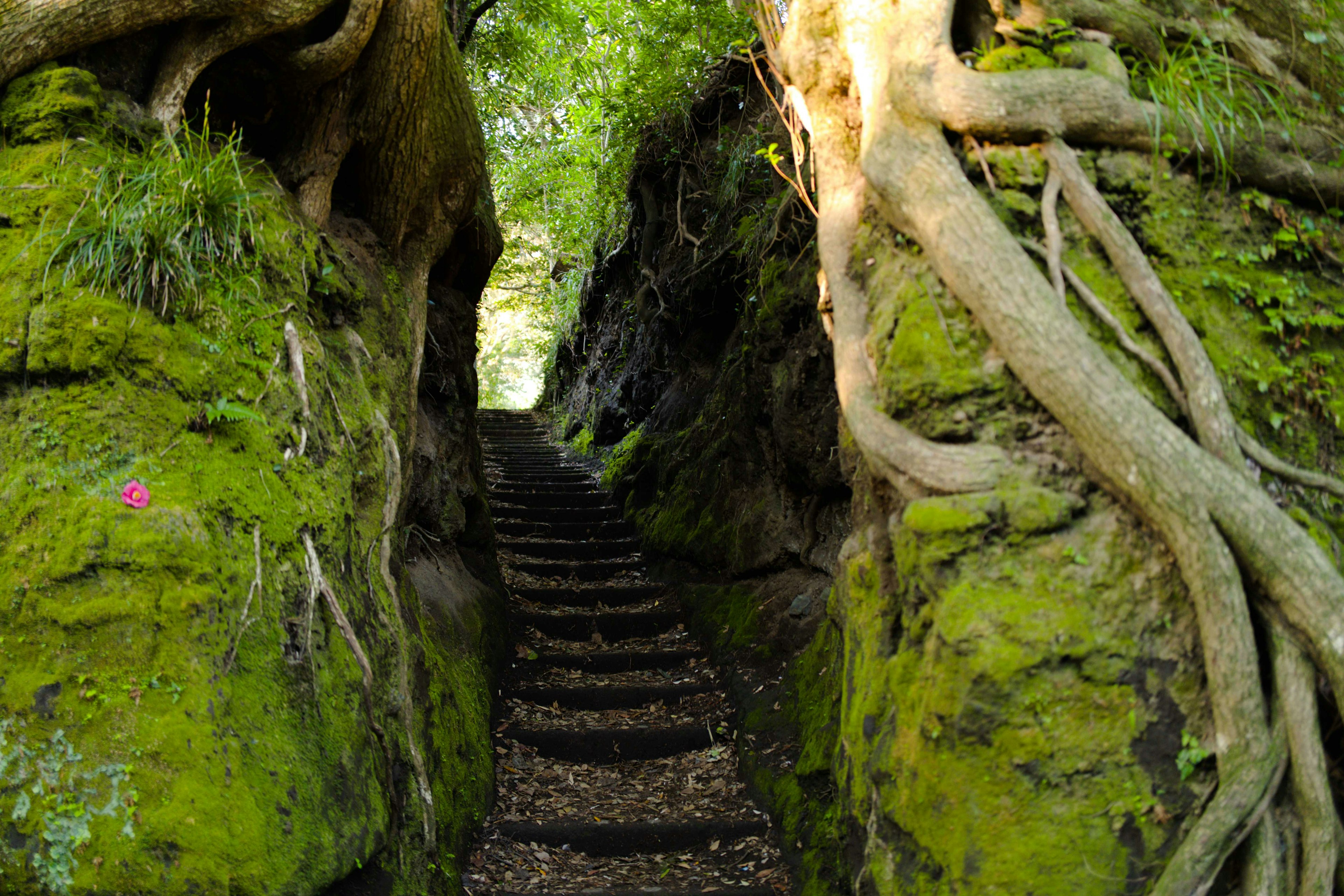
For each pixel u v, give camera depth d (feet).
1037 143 7.80
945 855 6.89
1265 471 7.20
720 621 18.21
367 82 11.35
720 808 13.28
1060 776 6.61
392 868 8.73
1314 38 8.54
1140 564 6.88
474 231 17.65
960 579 7.05
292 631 8.07
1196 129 7.90
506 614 18.80
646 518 24.43
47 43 8.20
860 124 9.24
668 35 22.86
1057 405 6.90
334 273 10.60
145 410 7.50
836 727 11.98
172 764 6.64
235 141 8.76
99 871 6.31
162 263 7.78
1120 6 8.39
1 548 6.96
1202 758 6.57
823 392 15.43
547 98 29.07
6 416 7.31
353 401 10.32
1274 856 6.32
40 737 6.57
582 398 38.09
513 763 14.35
